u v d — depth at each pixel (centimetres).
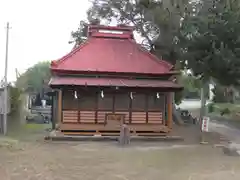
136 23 3478
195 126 3275
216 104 4872
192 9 2717
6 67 2544
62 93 2355
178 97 3731
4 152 1708
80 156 1662
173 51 3031
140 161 1562
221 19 2236
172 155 1736
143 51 2688
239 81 2525
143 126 2397
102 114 2377
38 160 1534
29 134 2455
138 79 2466
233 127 3172
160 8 2958
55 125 2686
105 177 1231
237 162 1563
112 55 2594
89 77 2411
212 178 1243
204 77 2633
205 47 2322
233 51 2267
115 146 2019
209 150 1906
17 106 2808
